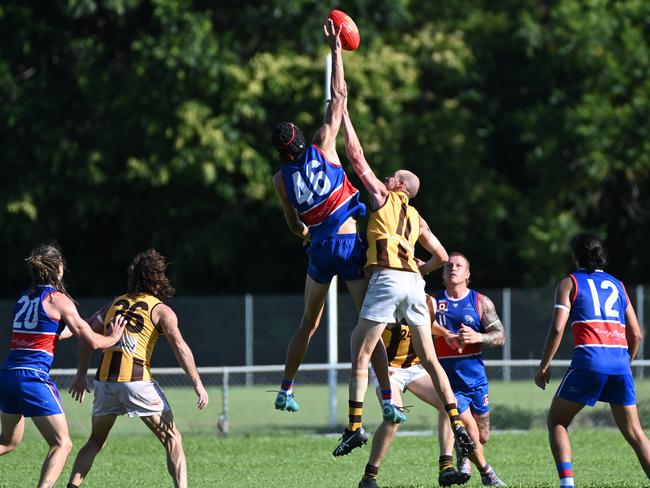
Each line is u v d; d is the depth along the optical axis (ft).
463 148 340.80
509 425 193.98
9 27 325.21
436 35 351.25
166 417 103.45
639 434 103.30
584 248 105.70
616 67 339.36
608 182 361.30
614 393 102.99
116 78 325.01
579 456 154.20
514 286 358.43
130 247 346.54
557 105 347.15
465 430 97.30
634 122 326.24
